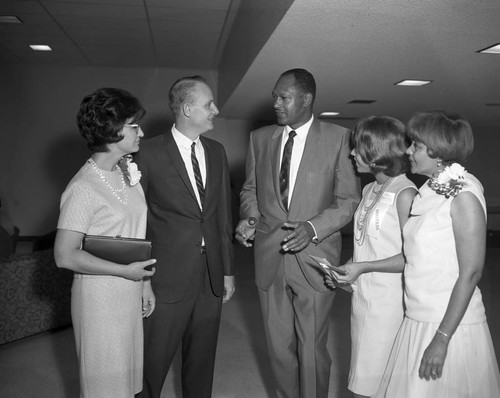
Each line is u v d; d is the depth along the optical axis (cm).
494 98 606
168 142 265
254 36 516
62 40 890
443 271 188
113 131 206
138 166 260
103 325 209
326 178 270
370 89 602
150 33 832
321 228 257
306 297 270
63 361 374
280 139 280
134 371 225
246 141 1116
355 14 365
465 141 191
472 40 416
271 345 280
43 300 441
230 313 524
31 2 691
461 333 186
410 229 199
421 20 372
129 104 210
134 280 213
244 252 938
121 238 206
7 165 1104
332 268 225
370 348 236
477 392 185
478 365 186
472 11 353
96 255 203
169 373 361
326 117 785
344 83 579
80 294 210
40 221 1115
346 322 473
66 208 203
